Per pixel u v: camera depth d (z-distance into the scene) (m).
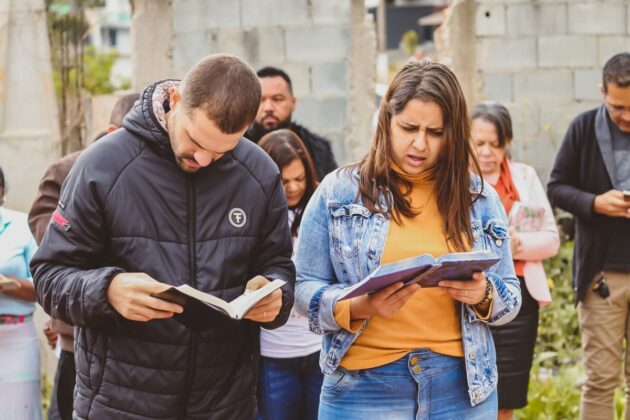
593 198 5.89
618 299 5.95
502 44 9.57
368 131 9.09
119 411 3.51
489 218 3.87
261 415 5.04
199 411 3.58
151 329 3.46
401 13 33.28
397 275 3.34
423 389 3.73
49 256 3.45
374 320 3.75
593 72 9.53
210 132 3.26
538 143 9.62
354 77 9.05
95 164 3.44
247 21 9.08
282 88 6.43
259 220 3.65
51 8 8.94
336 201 3.83
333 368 3.79
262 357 5.03
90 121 9.23
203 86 3.25
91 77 13.48
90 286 3.30
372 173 3.81
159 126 3.45
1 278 4.71
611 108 5.84
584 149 6.05
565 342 8.13
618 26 9.48
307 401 5.12
